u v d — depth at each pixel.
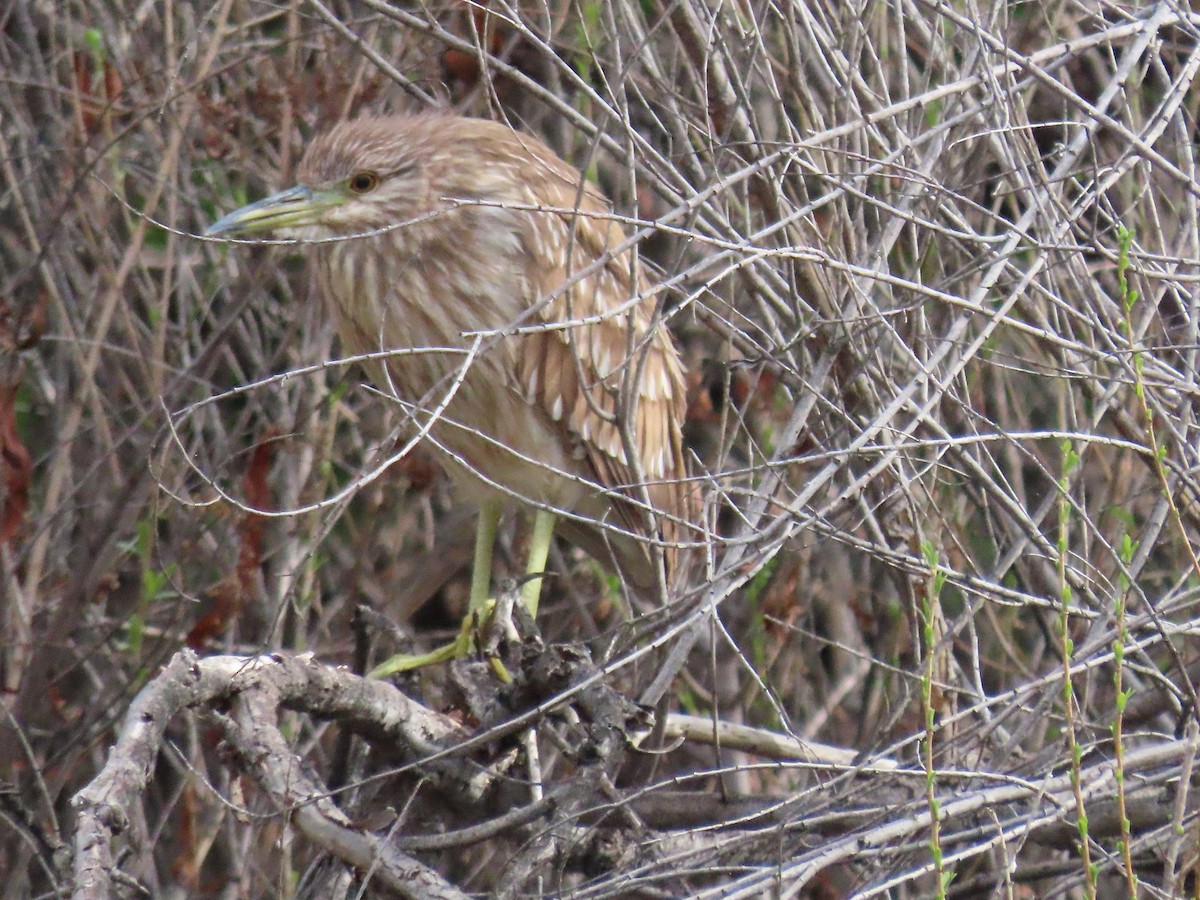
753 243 6.16
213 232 8.49
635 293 6.05
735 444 10.73
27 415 10.69
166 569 9.00
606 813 5.87
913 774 5.78
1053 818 5.68
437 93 9.65
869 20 7.79
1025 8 9.15
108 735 9.80
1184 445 6.32
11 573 9.17
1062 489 4.98
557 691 6.16
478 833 5.56
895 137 7.43
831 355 7.16
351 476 10.66
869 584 9.88
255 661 5.99
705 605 5.85
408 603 10.54
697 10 7.53
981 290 5.97
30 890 8.96
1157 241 7.82
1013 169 6.83
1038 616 8.42
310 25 10.02
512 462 8.85
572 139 9.82
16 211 10.07
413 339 8.76
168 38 8.96
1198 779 6.54
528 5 9.31
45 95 9.69
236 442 9.39
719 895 5.46
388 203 8.52
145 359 9.38
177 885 9.46
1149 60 7.73
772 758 8.34
